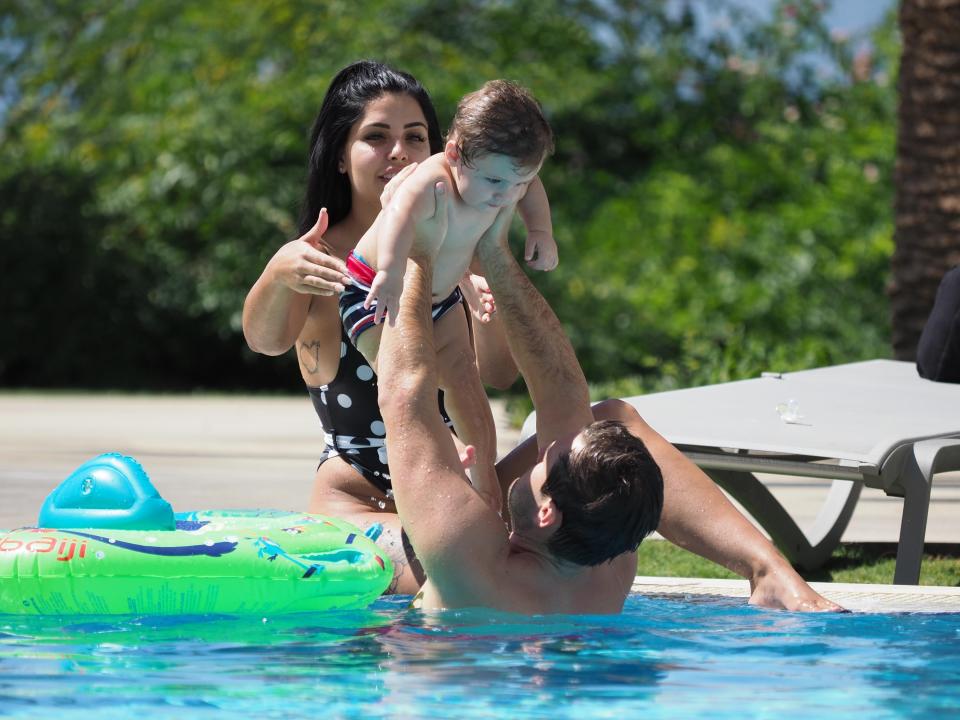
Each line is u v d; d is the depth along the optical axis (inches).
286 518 347.9
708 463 414.3
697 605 335.6
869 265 1734.7
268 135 1790.1
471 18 2012.8
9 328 1815.9
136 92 1920.5
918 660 264.8
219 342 1870.1
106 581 303.6
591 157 2010.3
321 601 316.2
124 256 1809.8
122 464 327.9
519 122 316.8
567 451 299.6
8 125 2097.7
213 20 1940.2
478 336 391.2
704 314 1728.6
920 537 391.9
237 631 292.0
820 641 284.4
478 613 301.4
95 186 1839.3
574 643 278.4
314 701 227.3
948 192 907.4
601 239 1845.5
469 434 348.2
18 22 2175.2
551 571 308.7
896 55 1923.0
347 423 379.6
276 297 358.0
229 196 1758.1
